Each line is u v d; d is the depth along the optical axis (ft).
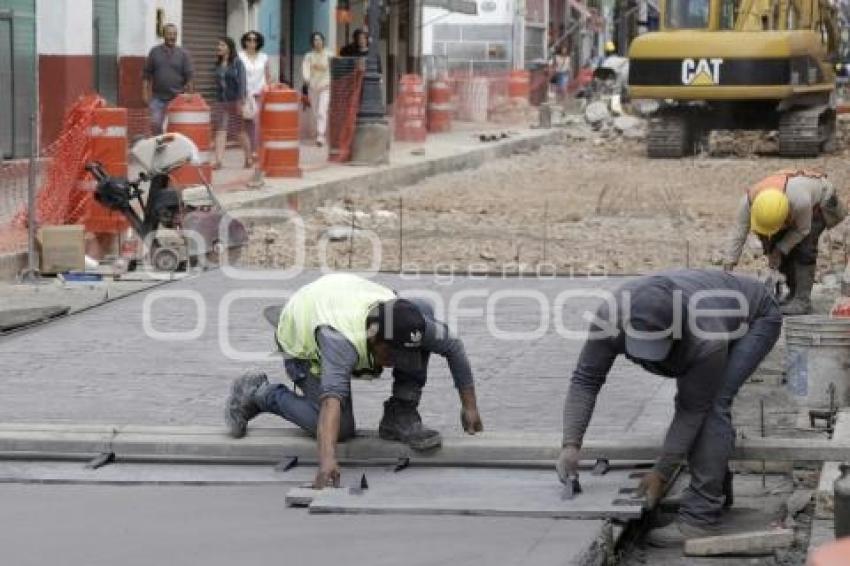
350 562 41.11
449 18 313.53
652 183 158.61
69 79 146.20
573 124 257.14
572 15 391.45
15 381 63.41
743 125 199.11
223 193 124.06
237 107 142.51
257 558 41.68
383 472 49.73
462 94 259.39
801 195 73.10
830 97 200.64
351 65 178.19
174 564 41.39
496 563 40.68
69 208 97.09
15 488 49.19
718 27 191.93
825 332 54.85
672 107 196.03
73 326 75.46
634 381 63.82
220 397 60.80
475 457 50.24
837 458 47.16
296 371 50.85
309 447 51.16
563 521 44.34
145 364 66.95
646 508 45.19
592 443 50.16
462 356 49.83
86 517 45.96
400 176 158.92
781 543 43.57
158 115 137.80
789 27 198.29
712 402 44.75
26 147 142.41
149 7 161.99
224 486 49.21
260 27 194.80
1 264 88.99
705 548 43.78
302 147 181.78
